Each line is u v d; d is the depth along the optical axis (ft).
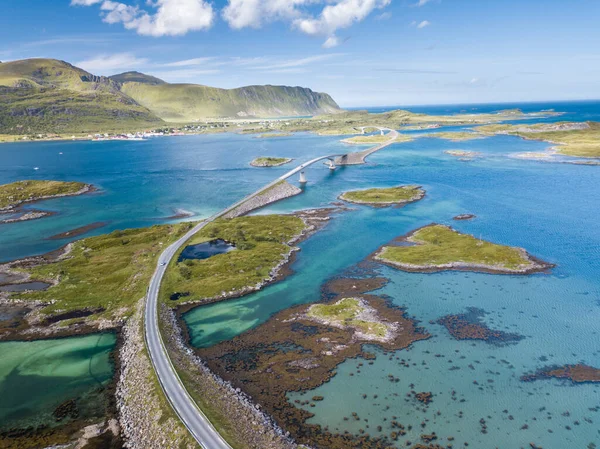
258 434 179.11
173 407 189.47
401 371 227.40
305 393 210.59
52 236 506.48
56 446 179.73
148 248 435.94
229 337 267.39
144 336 254.88
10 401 212.02
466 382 217.97
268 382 220.02
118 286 345.72
